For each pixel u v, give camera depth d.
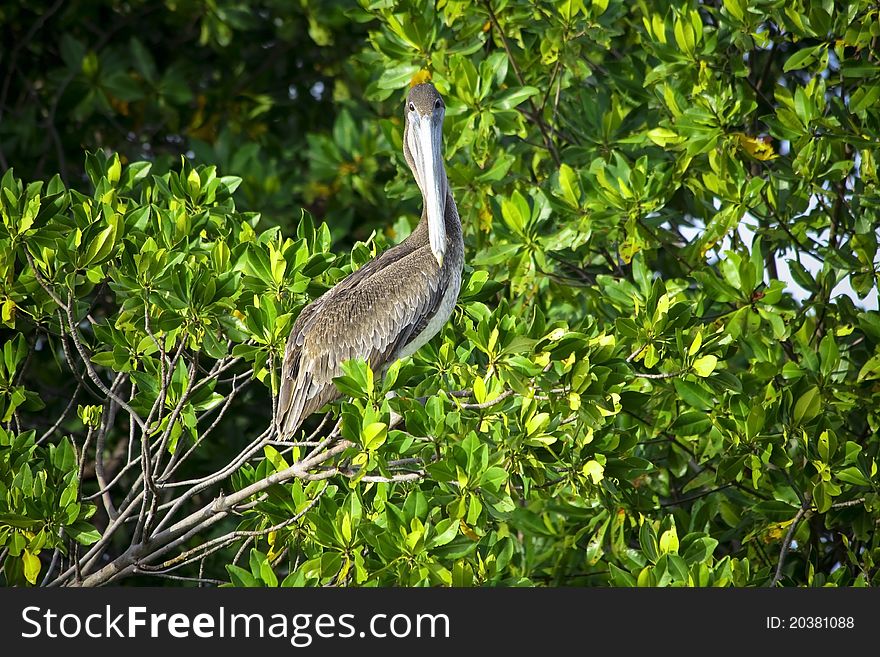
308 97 23.47
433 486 12.36
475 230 16.97
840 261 14.77
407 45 17.09
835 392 14.32
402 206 20.83
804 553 15.49
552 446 11.76
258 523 13.09
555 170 16.97
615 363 11.62
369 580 11.19
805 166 14.84
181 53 23.67
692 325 12.75
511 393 10.85
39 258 12.79
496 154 16.95
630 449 12.65
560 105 17.88
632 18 19.67
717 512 16.20
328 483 12.14
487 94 15.93
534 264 15.41
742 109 15.50
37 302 13.08
